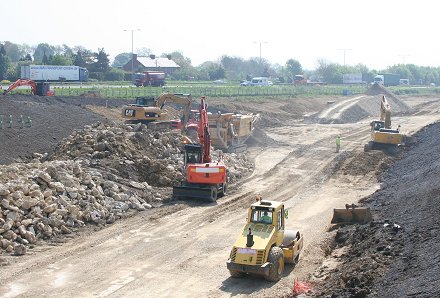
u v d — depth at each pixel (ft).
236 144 175.01
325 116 275.80
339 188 127.13
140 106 191.21
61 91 279.49
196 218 100.83
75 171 106.32
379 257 67.67
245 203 112.47
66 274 73.77
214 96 328.70
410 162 144.77
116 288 69.15
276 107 317.22
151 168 123.34
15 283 70.59
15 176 97.71
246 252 68.85
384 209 99.30
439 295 50.80
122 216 101.09
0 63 431.43
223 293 67.31
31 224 87.66
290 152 175.01
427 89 524.11
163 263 78.02
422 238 70.08
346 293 59.47
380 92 385.29
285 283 69.67
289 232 77.92
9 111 182.29
